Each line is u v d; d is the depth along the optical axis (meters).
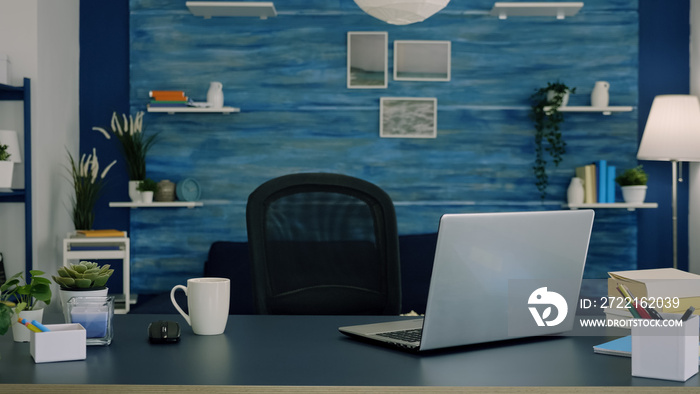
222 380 1.04
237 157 4.14
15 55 3.53
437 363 1.16
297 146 4.15
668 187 4.18
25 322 1.19
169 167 4.14
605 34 4.13
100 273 1.48
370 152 4.15
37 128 3.55
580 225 1.36
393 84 4.14
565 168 4.14
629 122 4.14
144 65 4.13
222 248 3.92
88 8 4.15
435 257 1.18
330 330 1.46
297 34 4.13
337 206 2.06
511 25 4.13
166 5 4.12
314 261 2.01
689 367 1.05
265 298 1.94
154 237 4.14
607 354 1.23
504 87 4.14
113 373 1.08
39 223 3.59
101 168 4.15
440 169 4.15
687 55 4.16
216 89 3.98
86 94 4.15
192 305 1.41
